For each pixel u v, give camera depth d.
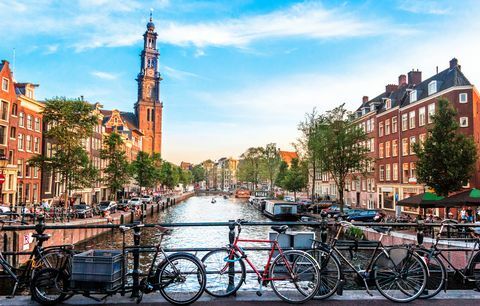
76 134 34.12
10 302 5.78
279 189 112.25
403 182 43.28
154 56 125.75
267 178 99.00
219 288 6.24
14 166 36.66
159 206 62.75
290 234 6.66
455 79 35.31
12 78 37.56
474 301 5.88
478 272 6.59
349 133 39.56
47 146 44.38
